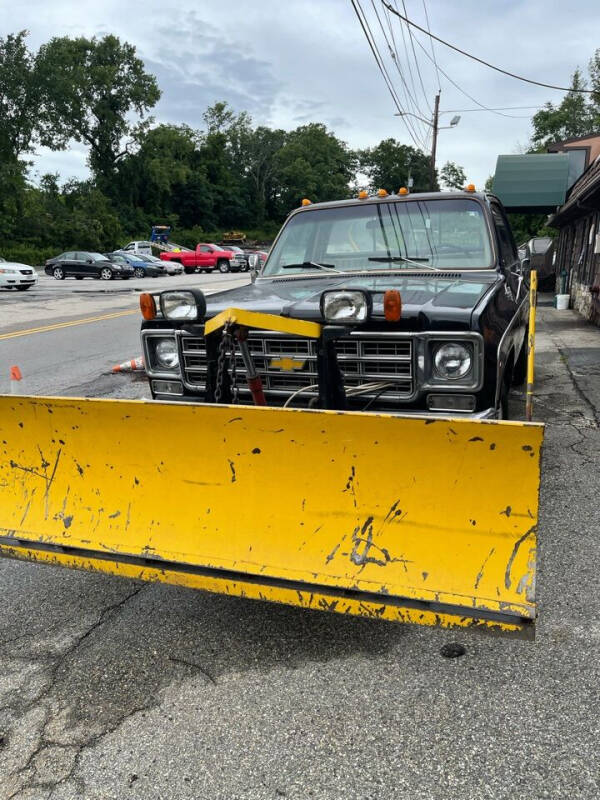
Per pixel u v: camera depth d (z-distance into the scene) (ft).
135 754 7.35
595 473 15.23
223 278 114.62
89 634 9.66
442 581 7.42
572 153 65.87
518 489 7.13
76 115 221.46
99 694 8.34
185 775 7.03
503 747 7.17
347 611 7.68
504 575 7.20
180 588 10.92
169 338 12.75
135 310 58.29
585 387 23.95
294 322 10.03
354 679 8.40
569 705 7.75
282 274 15.29
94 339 40.52
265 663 8.80
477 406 10.62
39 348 37.14
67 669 8.86
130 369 29.86
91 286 90.89
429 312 10.51
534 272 16.08
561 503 13.57
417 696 8.04
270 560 8.21
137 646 9.32
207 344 11.48
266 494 8.36
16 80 196.03
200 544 8.59
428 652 8.89
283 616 9.90
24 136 204.74
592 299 44.24
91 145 237.86
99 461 9.20
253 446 8.26
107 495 9.21
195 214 281.13
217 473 8.56
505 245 15.79
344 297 10.35
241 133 306.96
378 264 14.60
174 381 12.89
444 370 10.57
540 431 6.84
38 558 9.25
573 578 10.57
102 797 6.82
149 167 239.91
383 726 7.57
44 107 208.23
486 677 8.32
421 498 7.59
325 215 15.78
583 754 7.02
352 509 7.95
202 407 8.31
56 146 218.38
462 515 7.42
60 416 9.20
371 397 10.90
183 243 251.39
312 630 9.51
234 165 308.60
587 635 9.06
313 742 7.39
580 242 52.65
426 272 13.93
